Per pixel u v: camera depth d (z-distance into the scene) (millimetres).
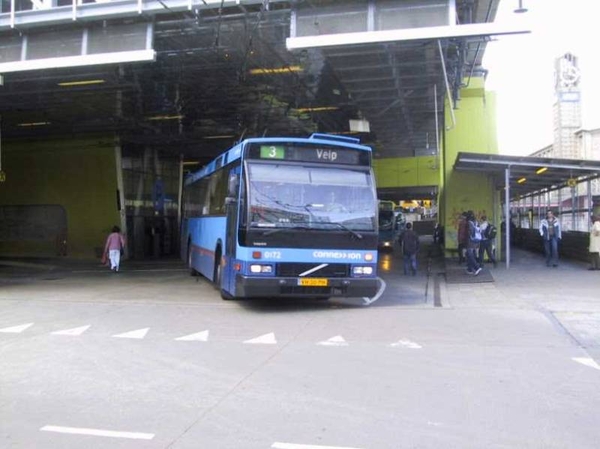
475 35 12156
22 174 29703
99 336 9836
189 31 14406
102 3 13766
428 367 7676
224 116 23562
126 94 19859
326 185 12000
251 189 11648
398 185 42750
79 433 5316
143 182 30703
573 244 23484
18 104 21219
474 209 23531
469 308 12547
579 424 5523
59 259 28297
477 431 5340
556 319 11070
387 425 5500
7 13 14453
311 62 16219
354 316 11664
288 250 11594
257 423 5566
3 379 7191
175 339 9555
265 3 12727
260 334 9898
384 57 14656
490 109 24031
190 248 20453
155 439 5156
